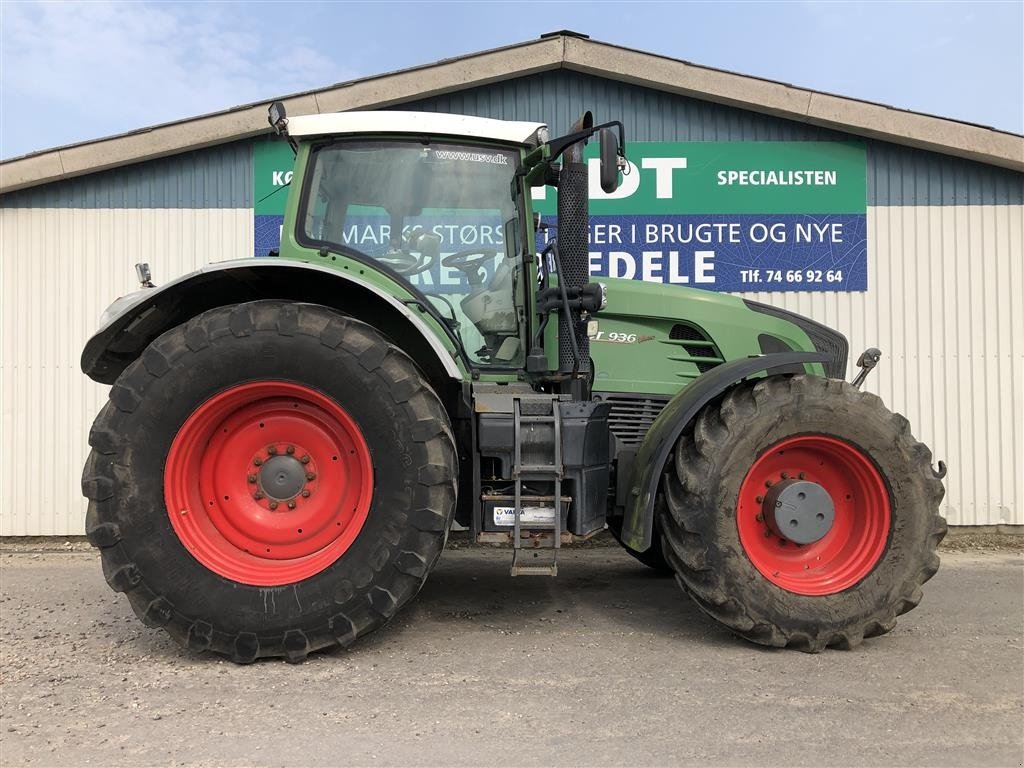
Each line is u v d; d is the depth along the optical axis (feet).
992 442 19.74
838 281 19.90
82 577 15.34
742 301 13.30
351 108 19.17
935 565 10.19
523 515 10.00
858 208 19.90
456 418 10.63
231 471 9.81
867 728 7.55
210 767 6.63
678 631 10.95
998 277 19.84
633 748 7.06
